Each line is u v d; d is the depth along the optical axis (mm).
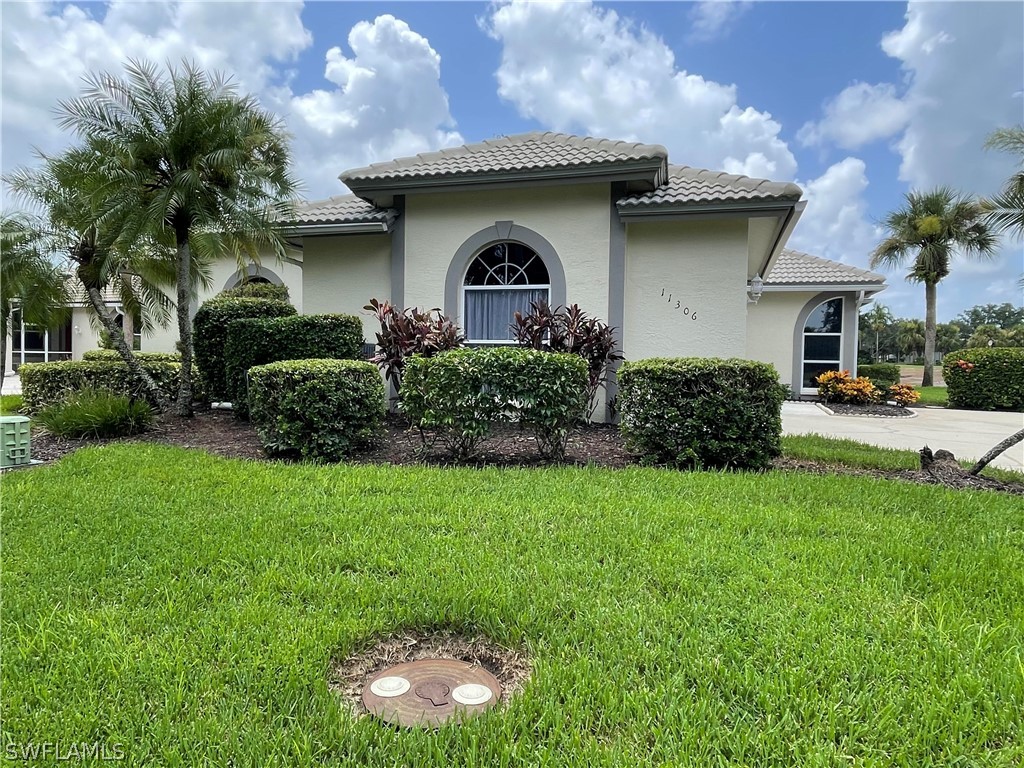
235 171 8688
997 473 6809
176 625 2795
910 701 2264
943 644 2670
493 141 11586
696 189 9477
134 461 6336
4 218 8984
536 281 10203
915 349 57125
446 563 3574
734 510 4734
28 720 2100
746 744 2016
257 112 9570
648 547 3877
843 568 3572
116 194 8156
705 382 6379
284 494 5078
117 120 8258
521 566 3564
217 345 10234
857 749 2012
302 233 10594
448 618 2895
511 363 6488
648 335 9617
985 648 2652
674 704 2219
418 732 2064
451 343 8711
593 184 9570
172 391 10883
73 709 2172
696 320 9414
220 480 5539
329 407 6629
